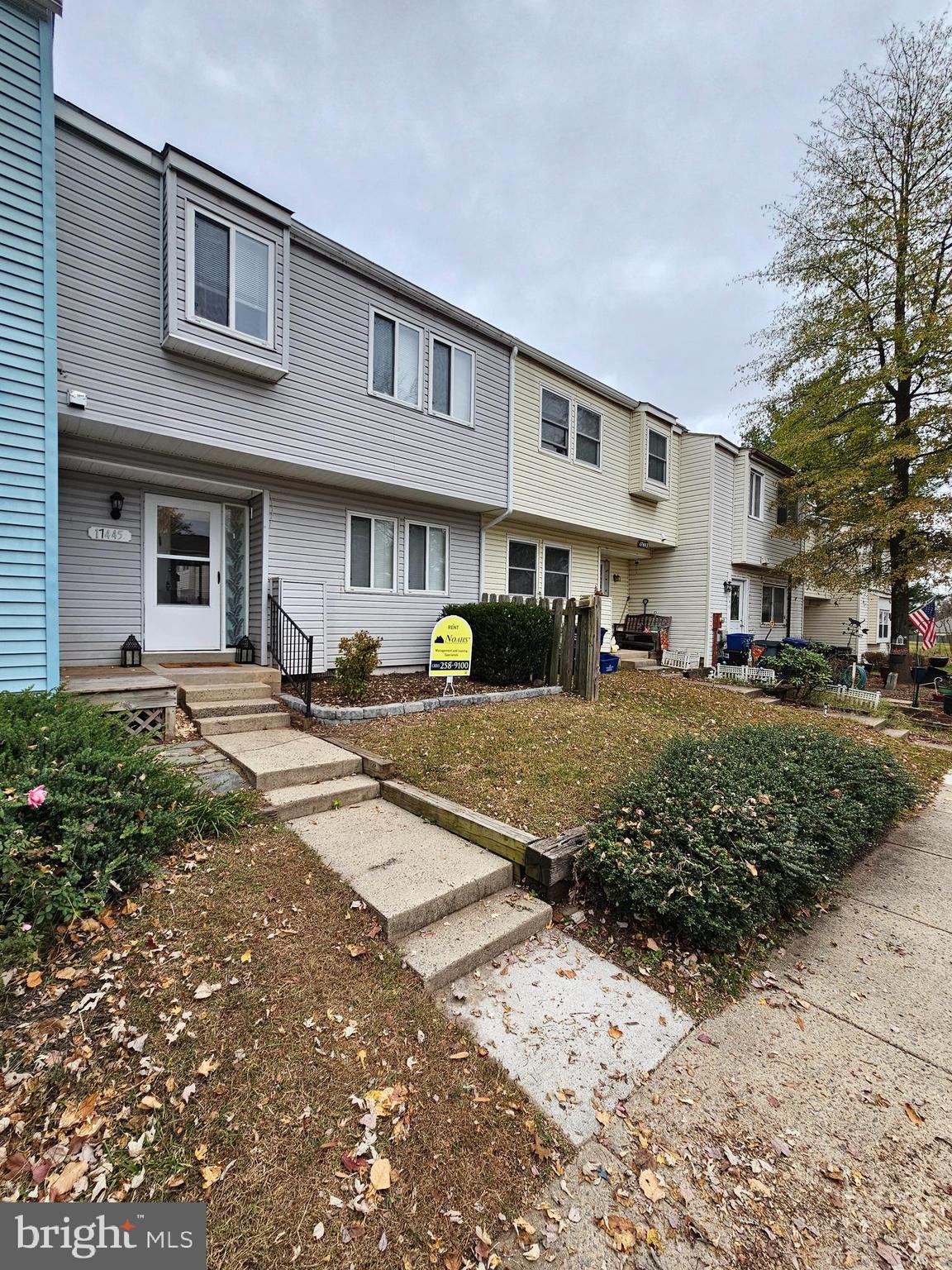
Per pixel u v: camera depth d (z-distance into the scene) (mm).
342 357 7324
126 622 6852
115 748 3338
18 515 4383
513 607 8602
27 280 4391
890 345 13312
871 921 3418
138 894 2689
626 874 2949
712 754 4426
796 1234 1580
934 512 12320
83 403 5258
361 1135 1766
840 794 4148
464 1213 1589
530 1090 2025
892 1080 2158
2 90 4246
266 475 7438
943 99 11562
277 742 5133
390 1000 2332
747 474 14680
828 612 21312
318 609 7875
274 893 2883
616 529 12672
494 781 4504
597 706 7566
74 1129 1651
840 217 12828
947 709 10422
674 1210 1634
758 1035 2387
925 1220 1620
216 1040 2006
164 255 5656
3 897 2240
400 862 3295
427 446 8477
